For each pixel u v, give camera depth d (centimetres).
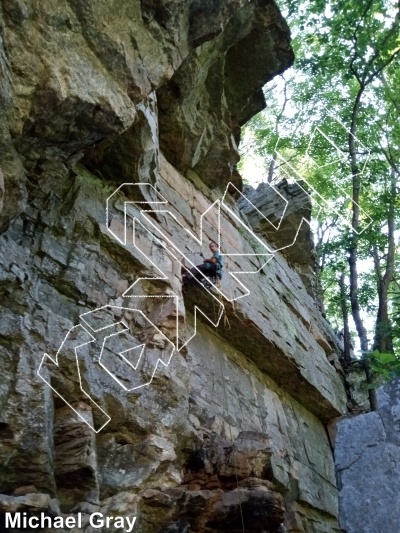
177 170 1295
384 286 1697
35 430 648
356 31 1670
